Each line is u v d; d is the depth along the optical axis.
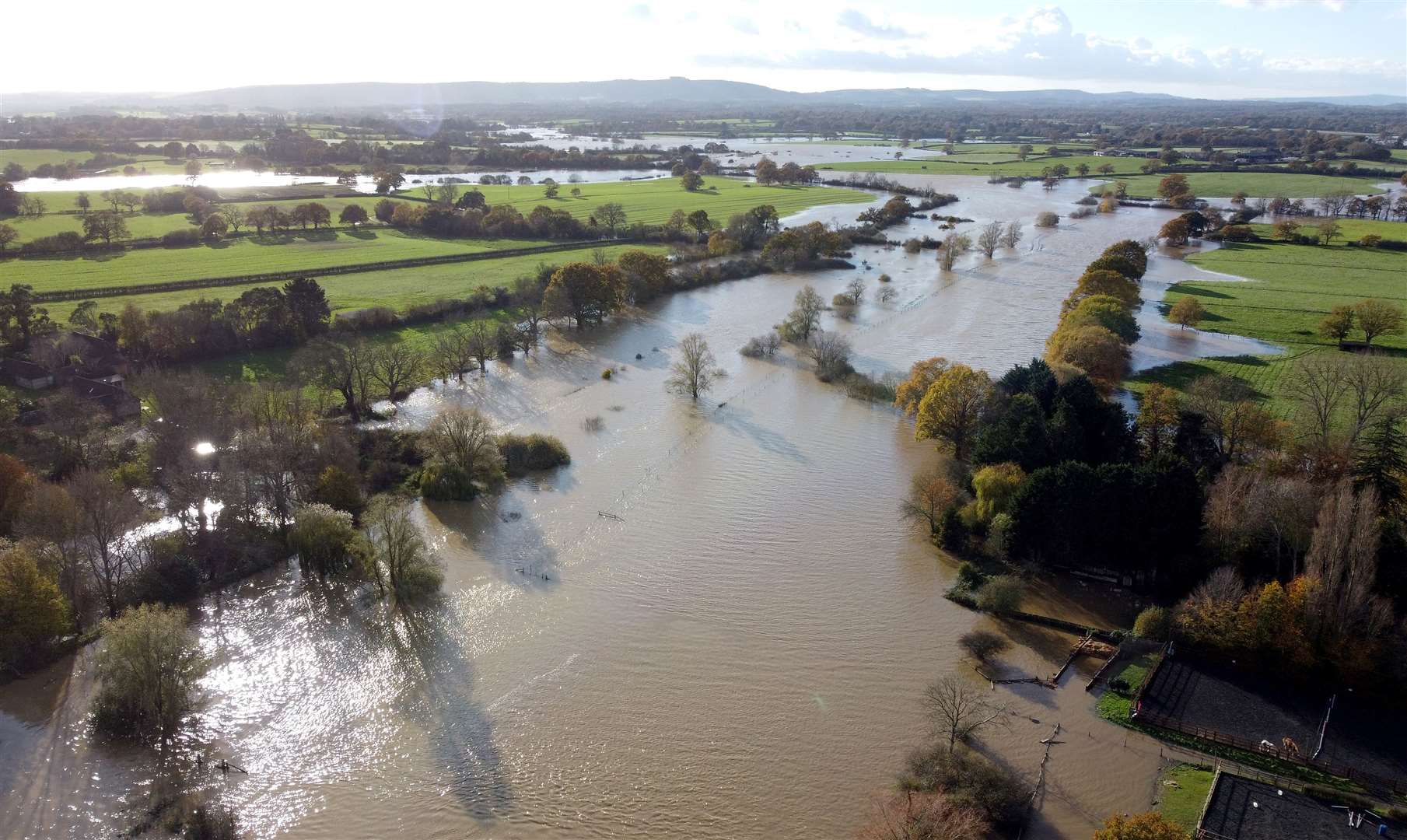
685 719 68.12
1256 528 81.50
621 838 57.34
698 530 97.06
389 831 57.91
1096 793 60.44
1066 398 108.19
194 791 60.78
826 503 103.25
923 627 80.44
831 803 60.00
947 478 102.88
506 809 59.72
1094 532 86.31
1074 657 75.88
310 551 86.81
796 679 72.94
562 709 69.31
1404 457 95.12
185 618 76.50
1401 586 74.06
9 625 71.12
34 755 63.75
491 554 91.75
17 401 119.81
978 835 55.25
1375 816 57.00
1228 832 55.53
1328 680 70.94
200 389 110.25
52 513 78.88
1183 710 68.31
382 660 75.19
